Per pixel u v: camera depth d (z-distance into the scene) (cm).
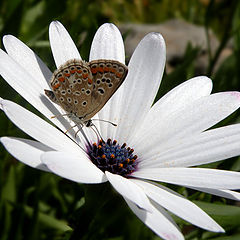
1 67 24
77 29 32
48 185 30
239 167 29
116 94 27
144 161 26
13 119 23
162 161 26
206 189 24
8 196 29
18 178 30
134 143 27
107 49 27
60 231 29
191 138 26
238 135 25
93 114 26
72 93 25
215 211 26
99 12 40
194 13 49
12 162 31
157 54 27
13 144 23
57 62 26
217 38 46
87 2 33
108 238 30
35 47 30
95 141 27
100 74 25
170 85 29
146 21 48
